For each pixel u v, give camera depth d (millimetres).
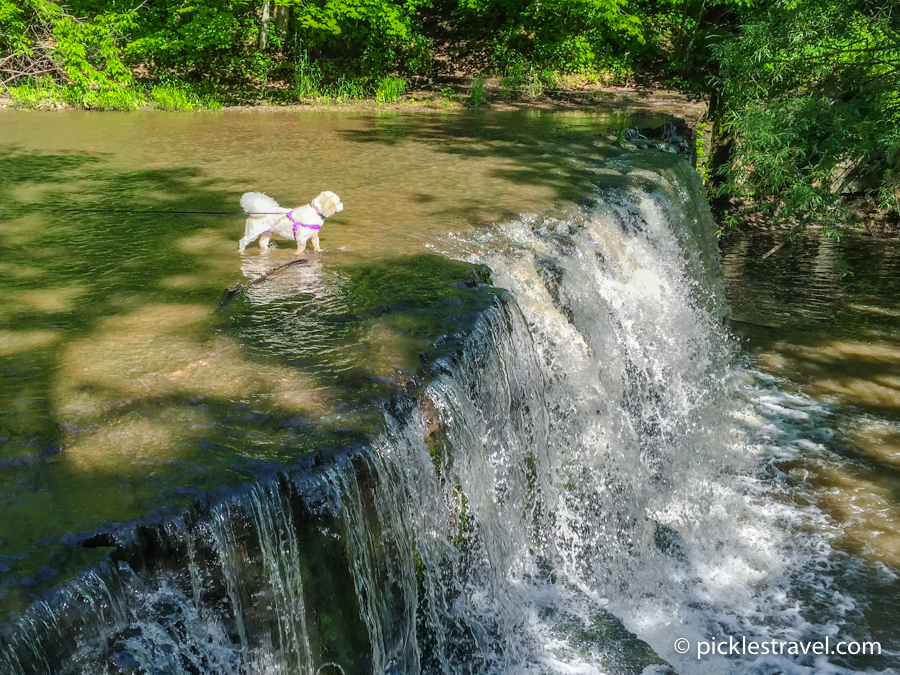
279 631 3709
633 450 7621
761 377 10992
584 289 8031
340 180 10383
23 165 11242
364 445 4031
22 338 5203
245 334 5312
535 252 7852
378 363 4840
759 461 8906
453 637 5023
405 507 4371
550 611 5918
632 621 6406
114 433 4027
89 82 19125
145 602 3277
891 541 7512
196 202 9062
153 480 3604
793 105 13281
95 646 3010
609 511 7176
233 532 3516
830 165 13289
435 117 17531
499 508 5684
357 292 6094
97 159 11805
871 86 13086
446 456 4793
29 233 7754
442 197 9445
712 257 13320
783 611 6637
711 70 23250
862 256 16531
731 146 18750
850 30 13391
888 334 12492
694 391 9750
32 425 4090
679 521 7664
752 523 7805
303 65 21422
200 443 3943
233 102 19734
